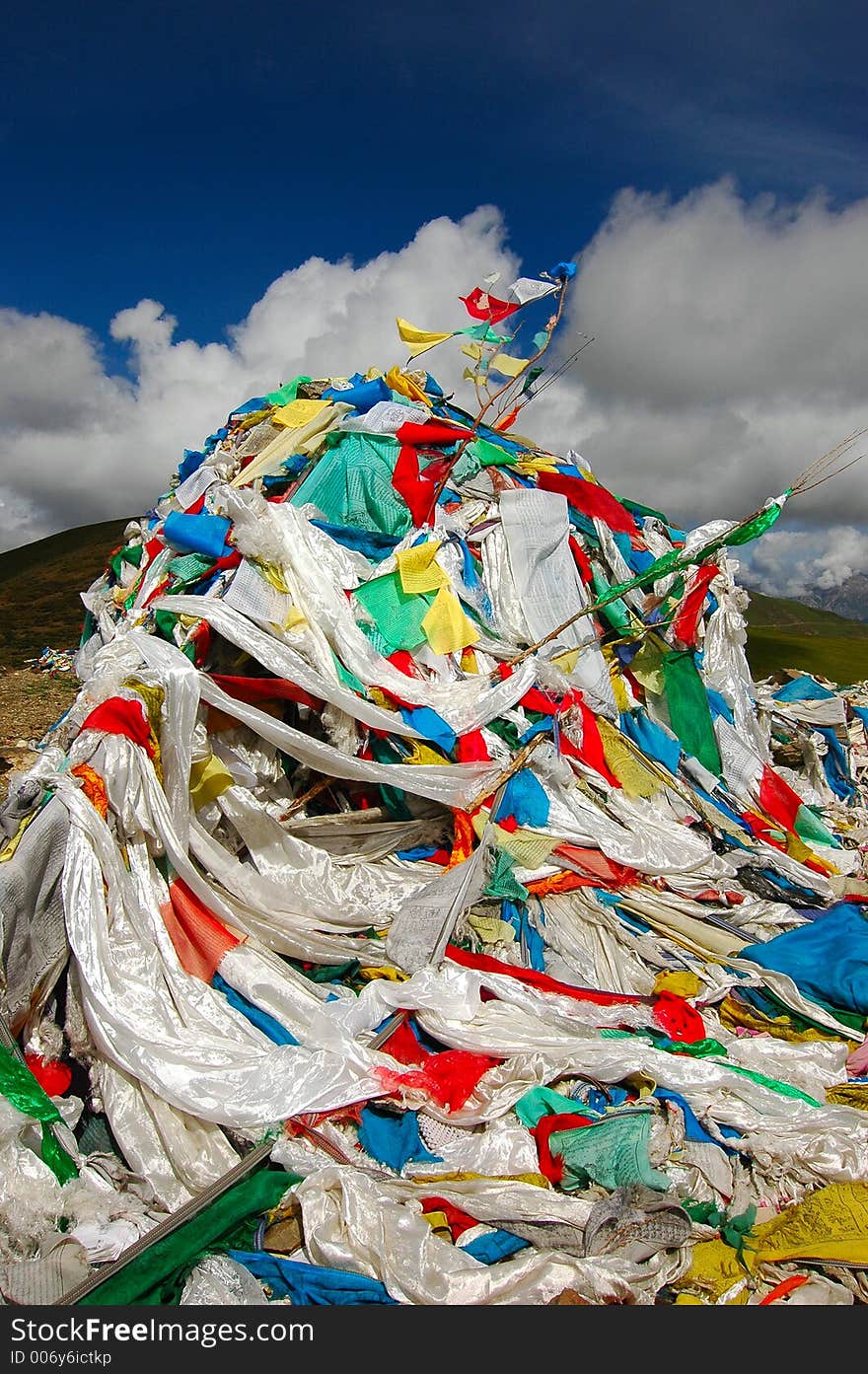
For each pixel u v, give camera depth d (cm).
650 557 949
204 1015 524
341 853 682
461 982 553
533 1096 488
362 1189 421
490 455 944
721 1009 610
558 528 859
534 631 824
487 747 727
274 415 970
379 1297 384
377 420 884
